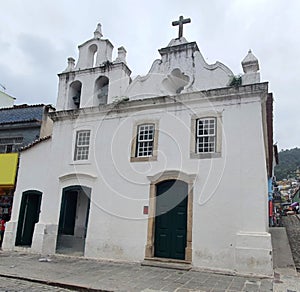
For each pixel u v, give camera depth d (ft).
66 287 23.07
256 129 30.96
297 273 27.32
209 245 29.99
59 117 42.50
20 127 51.16
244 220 29.17
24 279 24.84
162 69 38.22
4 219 46.29
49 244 37.81
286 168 254.88
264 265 27.02
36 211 43.88
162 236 33.06
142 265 30.76
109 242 34.91
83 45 46.16
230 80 33.99
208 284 23.66
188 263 30.22
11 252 38.68
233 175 30.76
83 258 34.94
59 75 45.62
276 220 74.84
